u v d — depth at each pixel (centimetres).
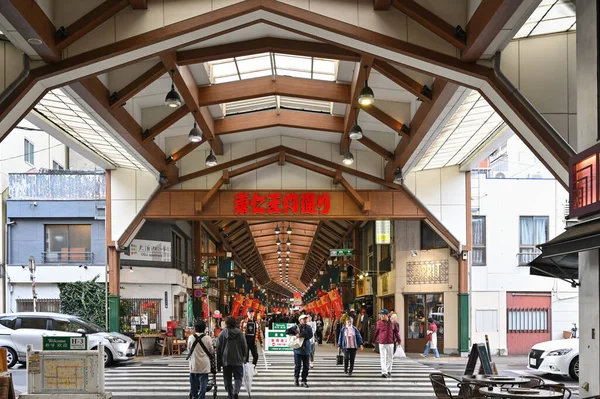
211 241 4412
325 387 1521
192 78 1694
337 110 2077
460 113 1697
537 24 1123
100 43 1157
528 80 1156
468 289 2528
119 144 1864
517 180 2736
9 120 1195
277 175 2509
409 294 2811
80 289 2741
